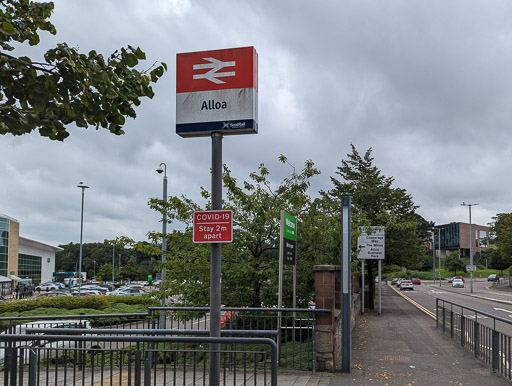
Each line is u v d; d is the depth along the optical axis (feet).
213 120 17.56
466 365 31.22
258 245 39.50
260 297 38.58
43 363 19.94
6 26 13.99
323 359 28.45
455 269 415.44
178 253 39.91
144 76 16.79
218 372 17.28
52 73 14.93
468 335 38.32
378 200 96.32
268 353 23.40
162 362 21.68
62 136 17.16
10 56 14.74
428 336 47.19
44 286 253.03
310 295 38.47
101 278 341.41
